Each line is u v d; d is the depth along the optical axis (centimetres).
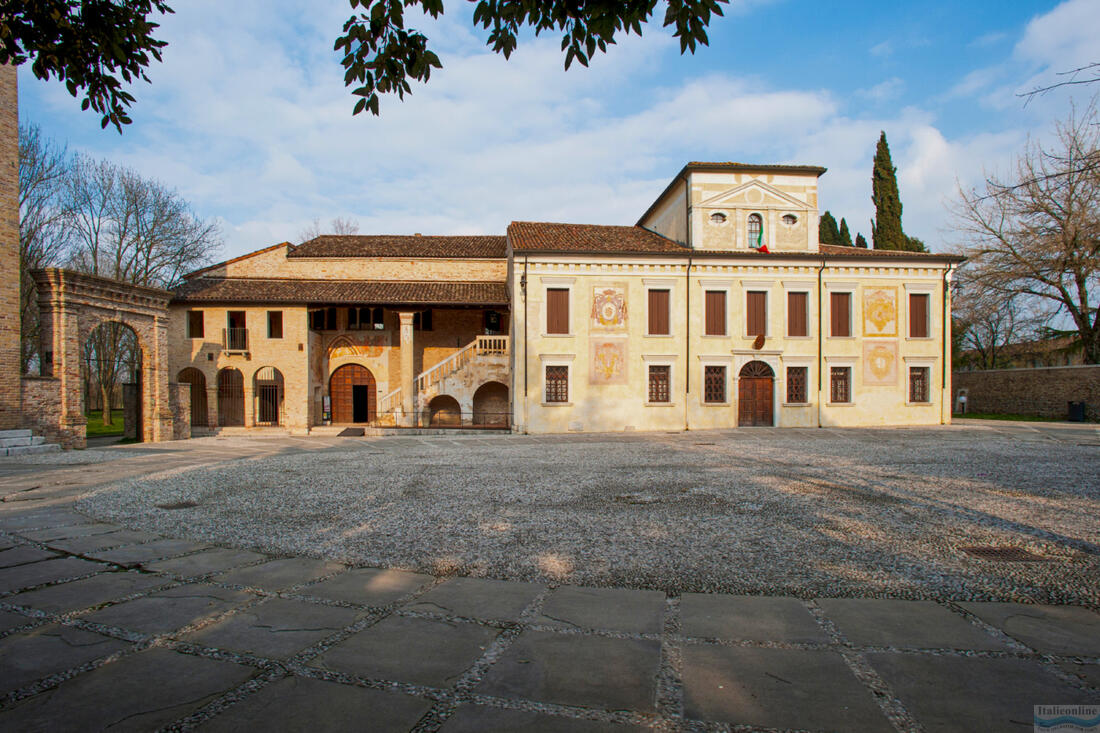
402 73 600
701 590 600
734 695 388
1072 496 1103
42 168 3391
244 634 492
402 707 375
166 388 2755
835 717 361
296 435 3133
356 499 1126
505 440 2642
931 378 3228
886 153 4791
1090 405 3306
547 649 461
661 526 880
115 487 1279
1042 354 4166
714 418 3122
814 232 3259
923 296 3259
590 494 1164
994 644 464
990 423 3284
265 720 360
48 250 3528
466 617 529
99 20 573
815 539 798
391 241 4041
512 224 3534
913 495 1123
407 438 2864
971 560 698
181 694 392
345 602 568
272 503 1088
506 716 364
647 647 463
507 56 583
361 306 3284
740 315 3144
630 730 348
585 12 549
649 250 3072
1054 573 647
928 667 426
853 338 3181
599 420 3064
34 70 614
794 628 498
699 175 3216
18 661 442
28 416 2169
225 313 3281
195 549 767
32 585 621
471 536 827
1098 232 3175
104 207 3838
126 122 654
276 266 3684
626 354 3086
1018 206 3306
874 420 3189
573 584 620
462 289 3559
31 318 3594
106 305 2436
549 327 3070
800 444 2242
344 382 3684
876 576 640
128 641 478
